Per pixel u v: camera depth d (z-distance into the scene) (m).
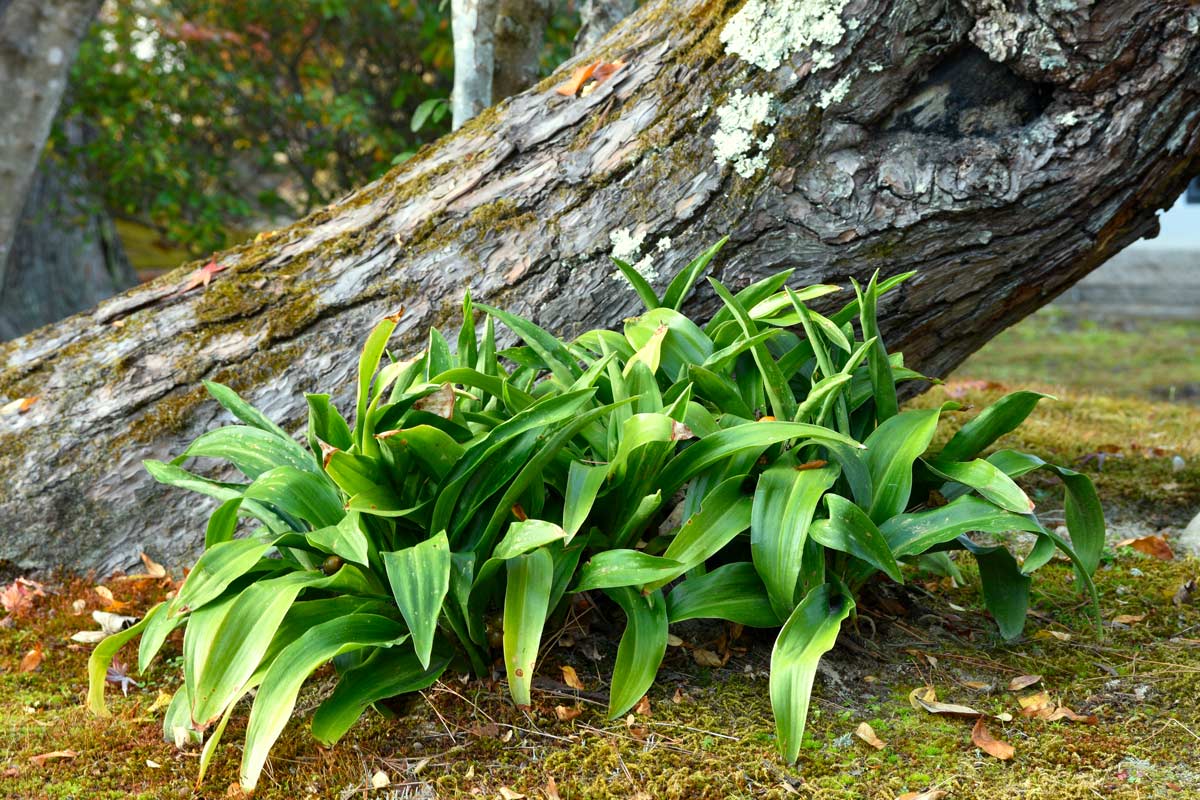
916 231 2.84
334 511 2.14
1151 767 1.92
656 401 2.24
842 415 2.32
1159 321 10.67
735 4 2.99
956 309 3.00
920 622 2.51
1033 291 3.03
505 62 4.15
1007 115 2.84
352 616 2.04
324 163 7.41
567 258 2.97
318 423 2.16
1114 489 3.62
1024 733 2.04
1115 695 2.18
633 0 4.29
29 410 3.02
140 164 7.09
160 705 2.33
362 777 1.95
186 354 3.04
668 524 2.78
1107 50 2.59
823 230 2.87
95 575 2.94
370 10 6.96
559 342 2.49
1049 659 2.34
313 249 3.17
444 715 2.11
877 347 2.33
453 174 3.16
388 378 2.13
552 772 1.93
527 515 2.22
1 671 2.56
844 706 2.14
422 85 7.00
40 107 4.82
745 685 2.20
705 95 2.96
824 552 2.19
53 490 2.94
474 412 2.32
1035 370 8.46
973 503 2.16
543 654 2.28
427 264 3.05
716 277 2.92
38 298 8.62
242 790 1.91
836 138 2.87
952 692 2.20
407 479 2.19
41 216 7.79
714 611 2.12
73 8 4.79
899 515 2.20
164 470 2.32
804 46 2.85
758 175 2.89
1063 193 2.78
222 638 1.94
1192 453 4.08
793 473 2.16
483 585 2.14
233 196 7.81
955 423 4.44
